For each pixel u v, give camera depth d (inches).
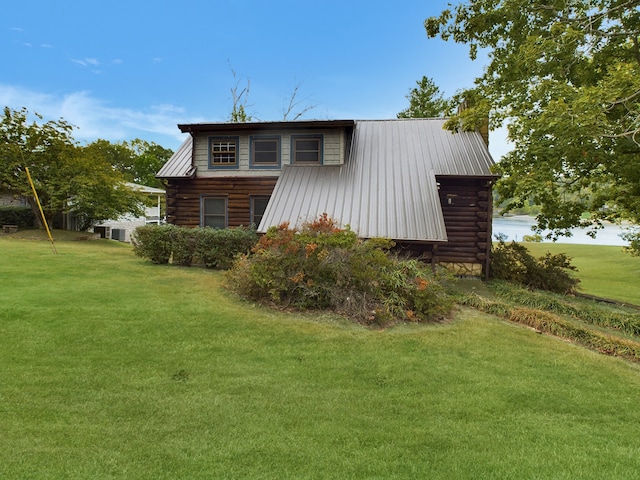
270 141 533.0
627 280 638.5
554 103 322.7
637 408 153.3
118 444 110.2
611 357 217.9
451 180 484.1
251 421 127.2
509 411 145.3
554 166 379.6
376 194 440.8
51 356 171.6
